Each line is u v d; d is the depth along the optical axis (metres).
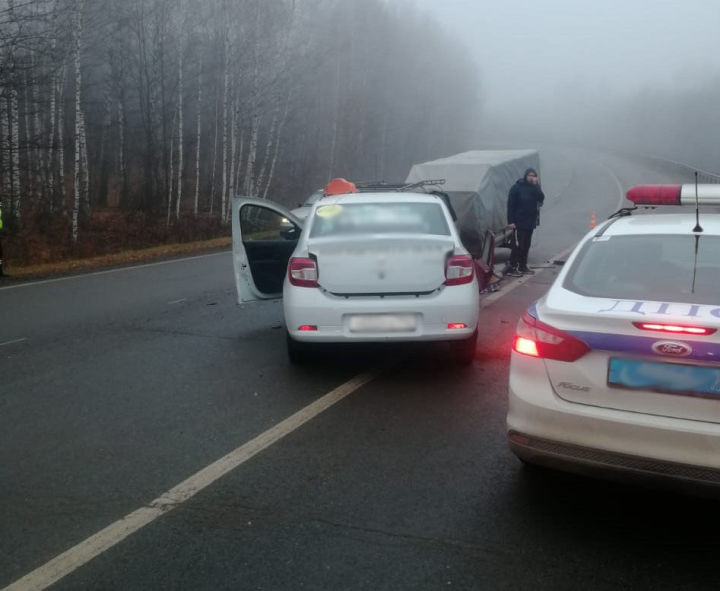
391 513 3.61
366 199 6.77
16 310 9.98
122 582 3.04
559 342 3.39
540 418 3.39
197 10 30.02
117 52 31.42
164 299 10.50
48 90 25.06
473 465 4.19
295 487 3.93
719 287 3.62
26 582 3.05
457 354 6.20
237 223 7.21
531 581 2.99
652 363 3.18
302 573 3.07
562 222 23.86
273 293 7.62
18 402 5.57
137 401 5.51
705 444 3.03
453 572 3.07
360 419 5.00
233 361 6.64
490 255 10.68
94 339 7.79
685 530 3.42
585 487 3.88
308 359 6.42
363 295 5.69
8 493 3.92
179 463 4.29
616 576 3.02
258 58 30.14
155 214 25.64
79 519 3.60
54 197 24.17
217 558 3.21
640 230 4.29
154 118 32.41
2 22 18.45
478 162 12.25
